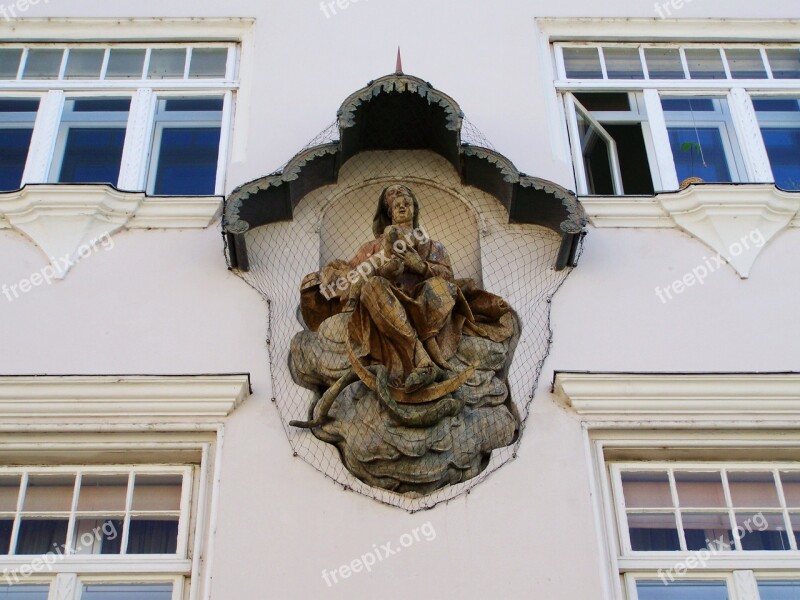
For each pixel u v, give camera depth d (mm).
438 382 7492
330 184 8914
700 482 7762
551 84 9898
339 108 8578
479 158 8625
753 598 7172
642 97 9961
